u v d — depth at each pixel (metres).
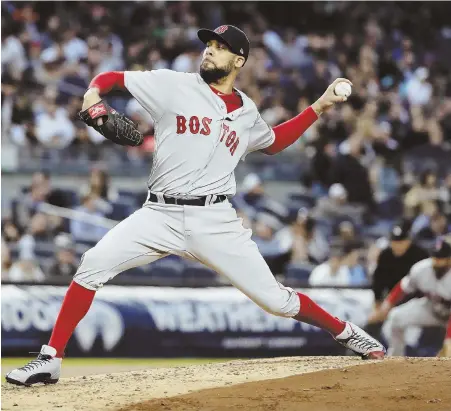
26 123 51.25
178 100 17.62
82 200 45.88
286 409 15.70
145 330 32.97
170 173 17.86
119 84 17.67
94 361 32.34
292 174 54.66
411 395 16.50
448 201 50.50
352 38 67.94
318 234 45.88
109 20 62.44
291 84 61.06
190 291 34.00
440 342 33.03
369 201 51.62
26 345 31.75
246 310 34.09
